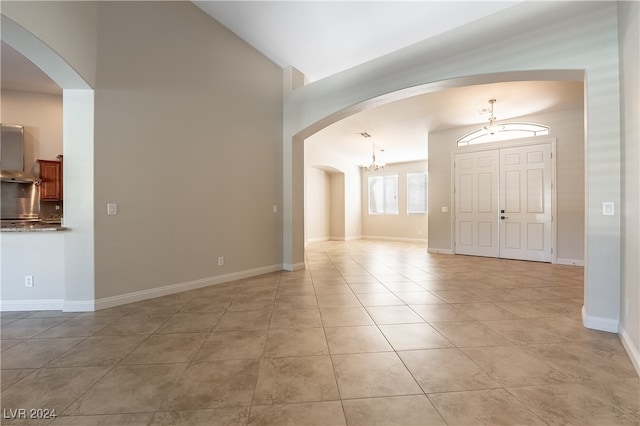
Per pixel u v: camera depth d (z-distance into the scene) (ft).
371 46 13.93
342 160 31.76
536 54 8.66
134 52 10.62
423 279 14.16
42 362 6.47
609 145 7.76
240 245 14.30
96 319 9.00
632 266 6.64
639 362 5.88
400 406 4.98
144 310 9.82
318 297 11.27
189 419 4.70
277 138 16.11
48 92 16.69
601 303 8.04
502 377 5.81
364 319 8.95
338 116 14.24
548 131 18.26
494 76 9.59
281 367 6.23
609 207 7.82
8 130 15.88
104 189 9.98
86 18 9.23
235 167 14.06
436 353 6.81
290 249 16.21
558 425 4.50
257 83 15.01
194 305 10.33
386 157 30.35
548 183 18.28
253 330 8.16
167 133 11.57
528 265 17.56
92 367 6.25
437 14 11.26
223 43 13.44
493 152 20.29
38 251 9.98
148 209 11.05
